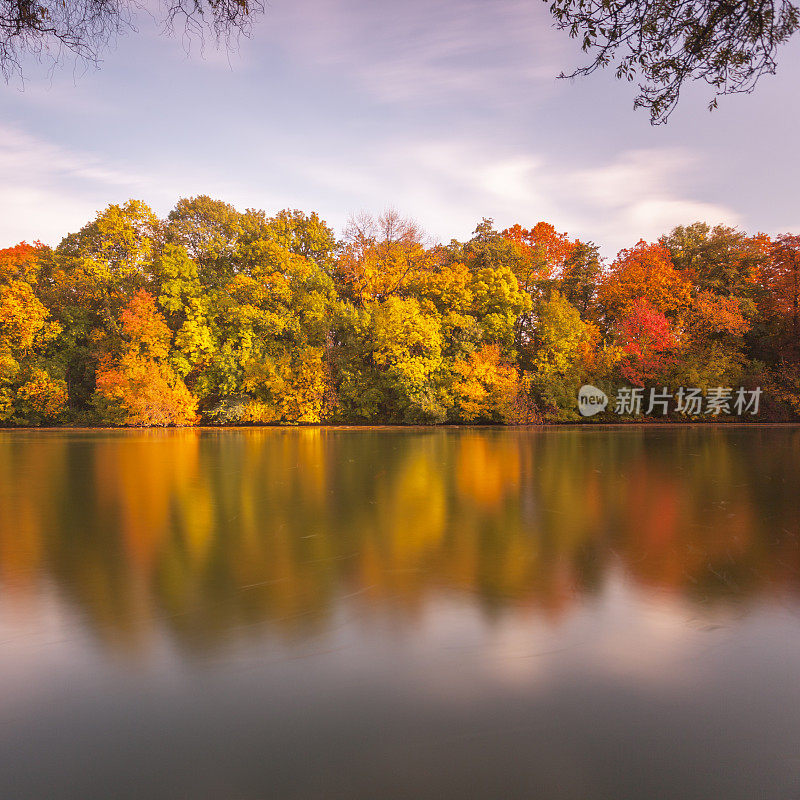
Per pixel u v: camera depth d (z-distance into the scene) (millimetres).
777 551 7699
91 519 9844
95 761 3299
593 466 17297
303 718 3701
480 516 10078
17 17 4992
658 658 4512
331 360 41062
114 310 40219
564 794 3006
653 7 4770
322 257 46938
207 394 40375
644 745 3404
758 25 4633
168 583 6465
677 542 8227
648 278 42562
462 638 4906
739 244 43969
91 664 4473
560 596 5965
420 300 42969
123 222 41156
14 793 3033
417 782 3105
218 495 12289
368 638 4926
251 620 5352
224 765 3252
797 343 41000
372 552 7750
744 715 3709
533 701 3883
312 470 16438
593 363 40781
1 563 7242
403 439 28062
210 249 43250
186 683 4168
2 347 38969
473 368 38375
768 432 32062
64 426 39000
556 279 45375
